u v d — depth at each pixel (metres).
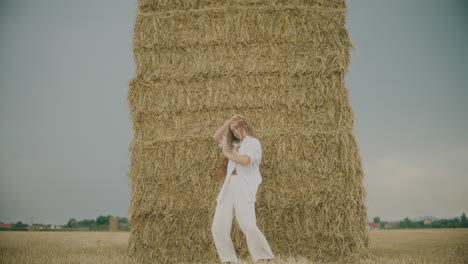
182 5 5.02
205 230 4.57
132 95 4.82
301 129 4.67
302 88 4.75
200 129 4.73
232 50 4.86
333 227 4.46
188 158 4.66
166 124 4.79
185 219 4.60
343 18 4.92
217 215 3.74
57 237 7.52
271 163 4.58
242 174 3.76
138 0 5.04
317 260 4.43
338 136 4.61
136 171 4.68
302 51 4.83
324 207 4.50
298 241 4.48
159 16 4.97
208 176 4.62
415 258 4.27
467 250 4.82
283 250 4.48
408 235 7.24
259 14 4.91
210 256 4.52
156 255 4.57
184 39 4.92
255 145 3.77
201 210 4.58
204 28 4.93
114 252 5.09
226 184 3.79
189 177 4.64
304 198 4.52
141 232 4.61
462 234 7.16
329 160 4.59
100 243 6.34
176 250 4.57
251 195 3.71
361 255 4.45
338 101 4.71
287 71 4.76
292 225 4.52
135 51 4.94
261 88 4.76
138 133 4.77
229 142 4.04
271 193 4.55
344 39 4.85
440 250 4.90
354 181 4.54
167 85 4.84
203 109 4.77
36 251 5.11
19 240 6.71
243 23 4.89
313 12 4.89
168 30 4.95
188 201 4.61
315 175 4.56
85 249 5.41
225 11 4.92
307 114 4.71
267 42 4.86
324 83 4.75
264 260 3.76
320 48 4.82
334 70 4.75
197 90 4.82
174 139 4.68
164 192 4.64
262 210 4.54
